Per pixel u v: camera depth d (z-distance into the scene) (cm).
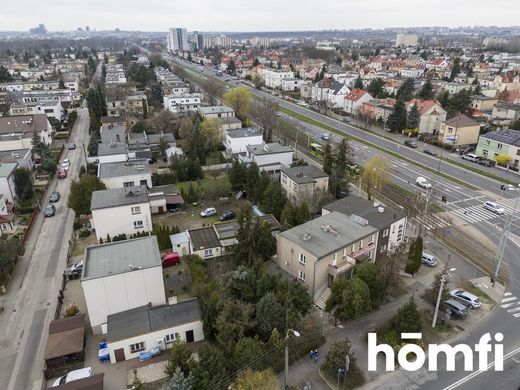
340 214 5181
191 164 7775
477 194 7100
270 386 2856
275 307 3562
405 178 7800
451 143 9688
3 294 4500
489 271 4866
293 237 4606
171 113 11412
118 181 6650
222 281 4306
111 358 3544
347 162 7531
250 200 6881
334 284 4022
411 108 10969
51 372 3472
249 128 9700
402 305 4238
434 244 5462
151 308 3891
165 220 6256
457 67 18562
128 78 18525
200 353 3120
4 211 6181
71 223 6203
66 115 13200
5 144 8688
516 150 8131
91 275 3738
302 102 15550
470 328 3919
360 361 3516
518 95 12888
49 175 7950
